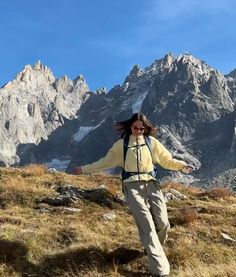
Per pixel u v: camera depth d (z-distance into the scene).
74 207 12.19
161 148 8.16
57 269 7.73
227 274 7.27
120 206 12.61
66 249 8.43
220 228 10.23
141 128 8.05
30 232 9.15
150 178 7.99
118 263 8.05
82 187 15.15
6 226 9.55
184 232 9.70
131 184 7.96
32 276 7.58
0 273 7.56
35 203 12.47
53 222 10.36
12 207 11.92
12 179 14.74
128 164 8.00
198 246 8.78
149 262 7.45
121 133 8.24
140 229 7.78
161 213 7.93
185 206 13.27
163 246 8.61
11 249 8.27
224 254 8.62
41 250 8.44
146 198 8.06
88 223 10.37
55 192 13.59
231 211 12.26
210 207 12.72
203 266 7.87
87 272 7.61
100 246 8.59
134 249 8.48
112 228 10.10
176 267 7.95
